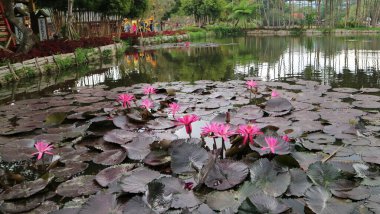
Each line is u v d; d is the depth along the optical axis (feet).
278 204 7.63
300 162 10.23
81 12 65.98
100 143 12.70
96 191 9.18
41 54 35.73
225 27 123.03
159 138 12.83
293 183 8.88
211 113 16.19
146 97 19.54
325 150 11.28
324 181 8.96
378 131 12.92
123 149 11.89
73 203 8.71
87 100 19.63
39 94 23.24
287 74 28.45
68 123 15.38
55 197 9.07
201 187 9.04
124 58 48.96
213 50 58.18
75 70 36.63
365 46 55.11
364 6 126.00
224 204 8.20
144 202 7.76
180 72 32.24
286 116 14.90
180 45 73.31
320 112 15.33
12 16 37.32
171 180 8.98
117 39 64.03
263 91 20.38
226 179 9.19
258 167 9.26
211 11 122.21
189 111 16.63
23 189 9.29
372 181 9.20
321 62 36.09
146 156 10.98
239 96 19.39
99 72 34.40
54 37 55.11
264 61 38.86
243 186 8.74
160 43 82.89
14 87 26.63
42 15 51.34
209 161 9.37
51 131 14.20
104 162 11.12
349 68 30.94
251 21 141.69
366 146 11.42
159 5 126.82
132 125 14.43
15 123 15.43
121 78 29.76
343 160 10.52
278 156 9.82
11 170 10.93
